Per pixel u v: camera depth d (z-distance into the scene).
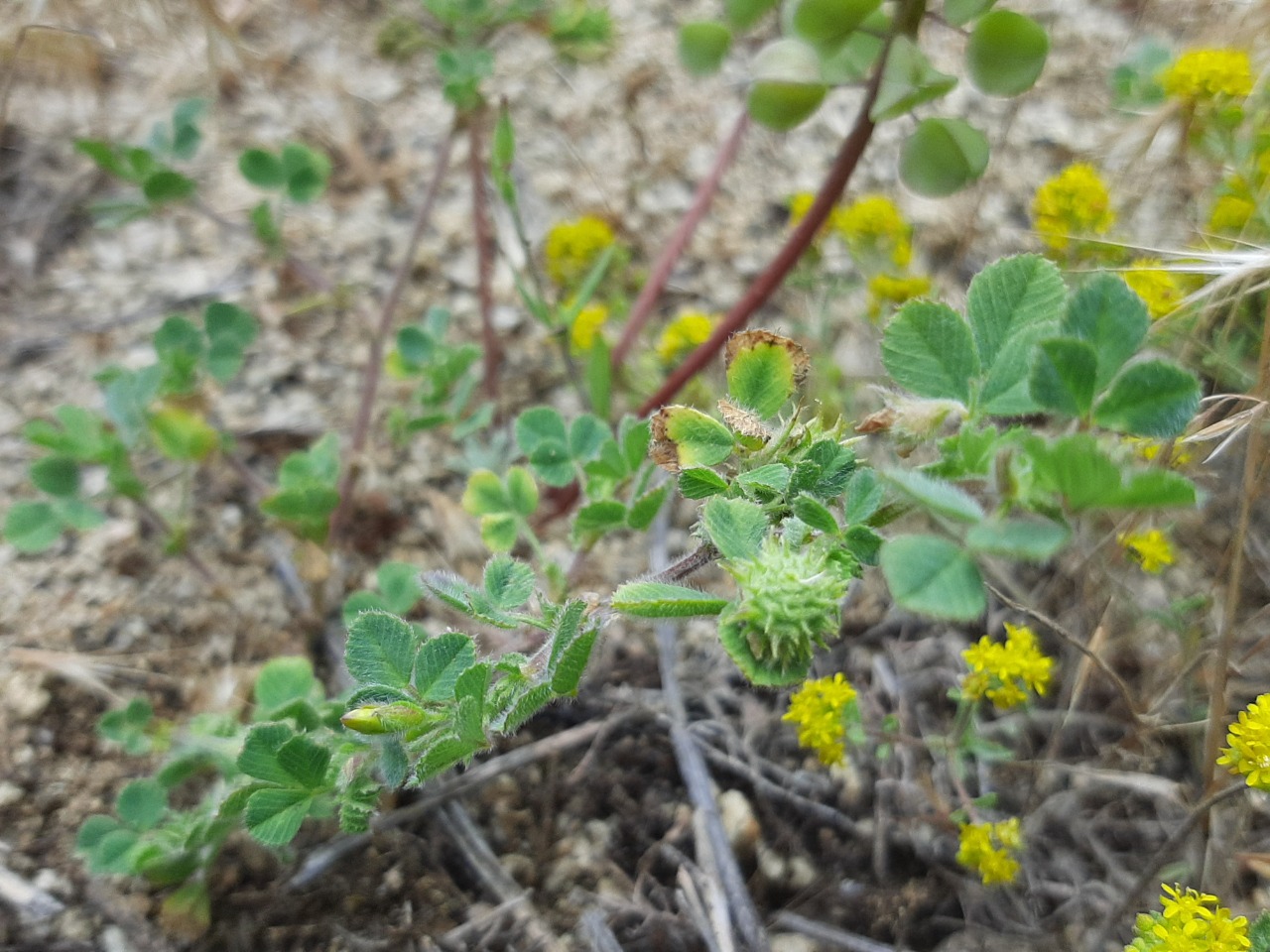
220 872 0.13
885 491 0.08
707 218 0.21
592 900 0.13
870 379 0.17
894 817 0.14
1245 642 0.14
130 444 0.14
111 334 0.18
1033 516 0.06
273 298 0.19
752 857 0.13
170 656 0.15
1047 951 0.12
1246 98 0.15
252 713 0.14
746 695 0.15
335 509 0.15
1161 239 0.16
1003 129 0.21
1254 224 0.14
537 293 0.16
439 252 0.20
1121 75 0.19
